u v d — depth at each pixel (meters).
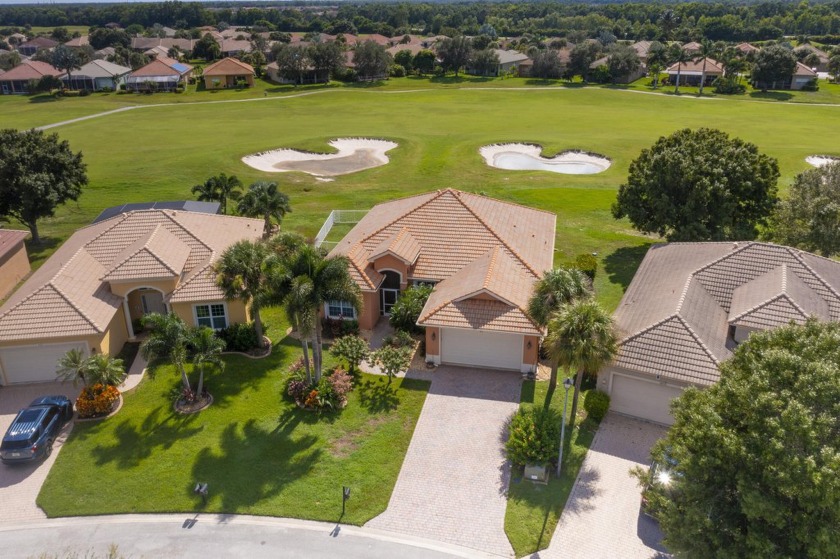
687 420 19.81
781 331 20.16
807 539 15.70
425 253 36.00
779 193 58.03
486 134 85.25
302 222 53.19
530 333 29.19
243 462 24.80
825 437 16.64
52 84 124.81
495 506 22.53
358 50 135.25
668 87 128.62
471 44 145.25
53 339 29.81
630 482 23.69
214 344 28.19
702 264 33.19
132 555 20.67
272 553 20.67
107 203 58.16
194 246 36.41
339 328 34.53
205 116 100.19
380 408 28.14
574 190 61.91
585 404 27.42
